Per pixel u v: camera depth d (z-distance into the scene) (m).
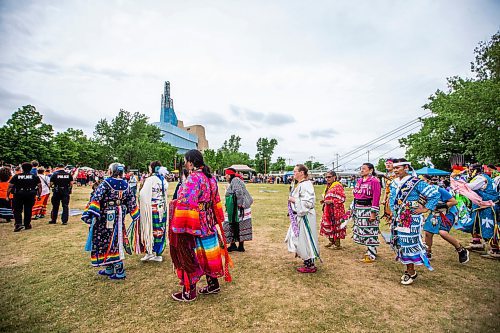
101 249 4.50
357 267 5.33
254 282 4.57
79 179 26.66
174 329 3.20
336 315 3.53
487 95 17.86
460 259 5.51
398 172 4.72
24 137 34.34
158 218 5.56
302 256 4.93
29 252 5.97
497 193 6.06
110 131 53.38
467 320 3.44
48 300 3.84
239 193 6.21
